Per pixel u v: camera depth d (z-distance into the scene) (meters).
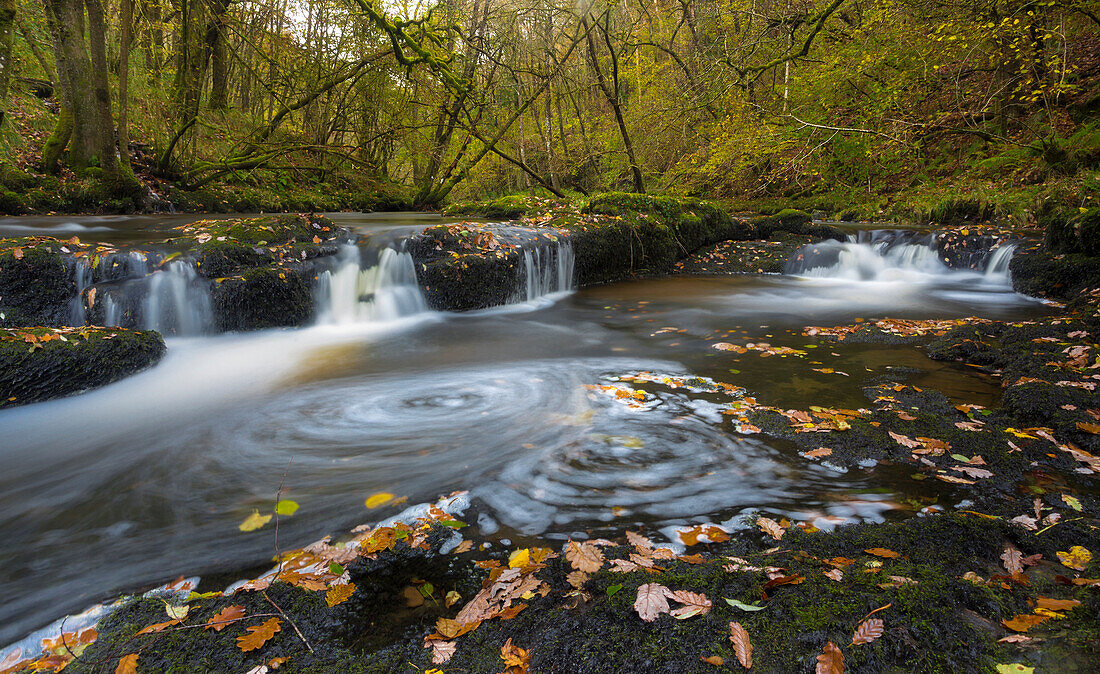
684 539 2.28
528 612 1.82
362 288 6.73
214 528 2.48
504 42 13.40
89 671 1.65
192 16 12.45
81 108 10.23
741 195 18.28
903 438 3.12
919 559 2.02
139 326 5.44
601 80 12.95
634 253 9.89
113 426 3.67
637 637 1.61
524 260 7.88
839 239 11.26
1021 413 3.44
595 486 2.74
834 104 14.03
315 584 2.03
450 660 1.65
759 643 1.55
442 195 17.95
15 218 8.68
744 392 4.05
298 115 16.27
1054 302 7.61
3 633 1.90
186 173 12.47
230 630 1.80
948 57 11.81
